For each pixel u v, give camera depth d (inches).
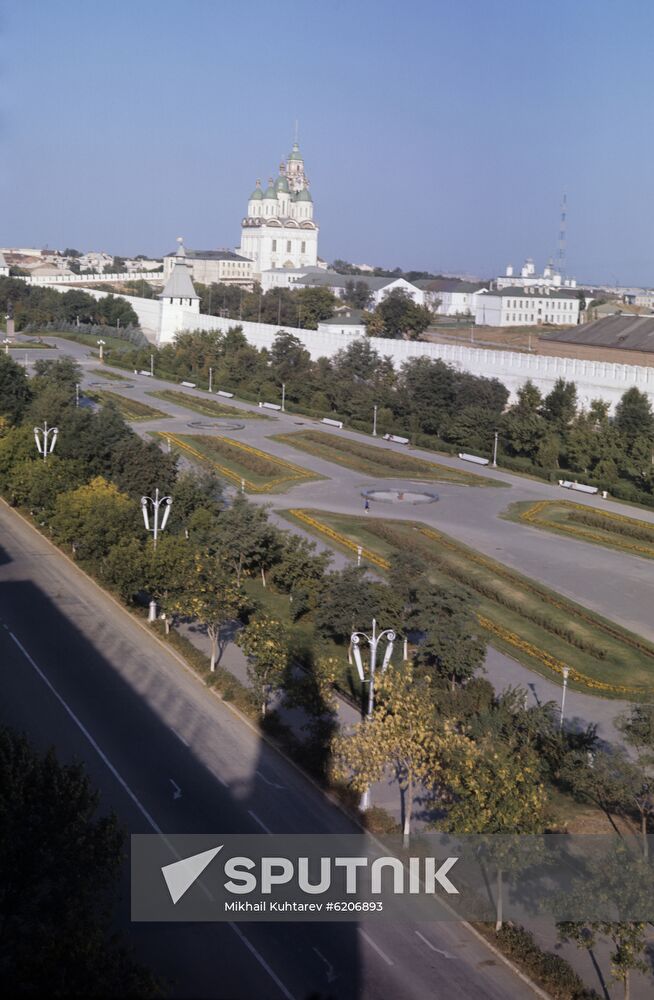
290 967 1384.1
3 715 2070.6
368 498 4114.2
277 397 6535.4
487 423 5113.2
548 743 1910.7
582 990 1359.5
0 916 1262.3
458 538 3548.2
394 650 2357.3
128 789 1807.3
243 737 2043.6
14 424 4879.4
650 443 4500.5
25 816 1347.2
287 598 2849.4
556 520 3858.3
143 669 2362.2
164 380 7480.3
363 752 1674.5
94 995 1151.0
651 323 6102.4
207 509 3302.2
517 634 2635.3
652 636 2645.2
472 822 1473.9
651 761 1652.3
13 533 3516.2
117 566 2618.1
